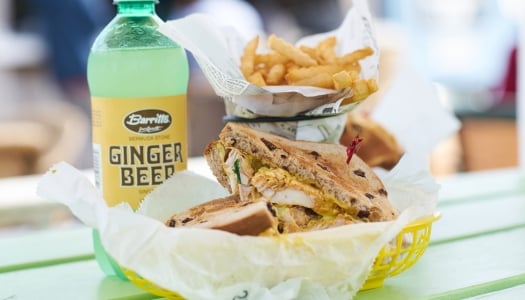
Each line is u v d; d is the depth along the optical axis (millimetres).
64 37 2643
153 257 642
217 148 733
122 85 726
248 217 645
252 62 781
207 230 631
